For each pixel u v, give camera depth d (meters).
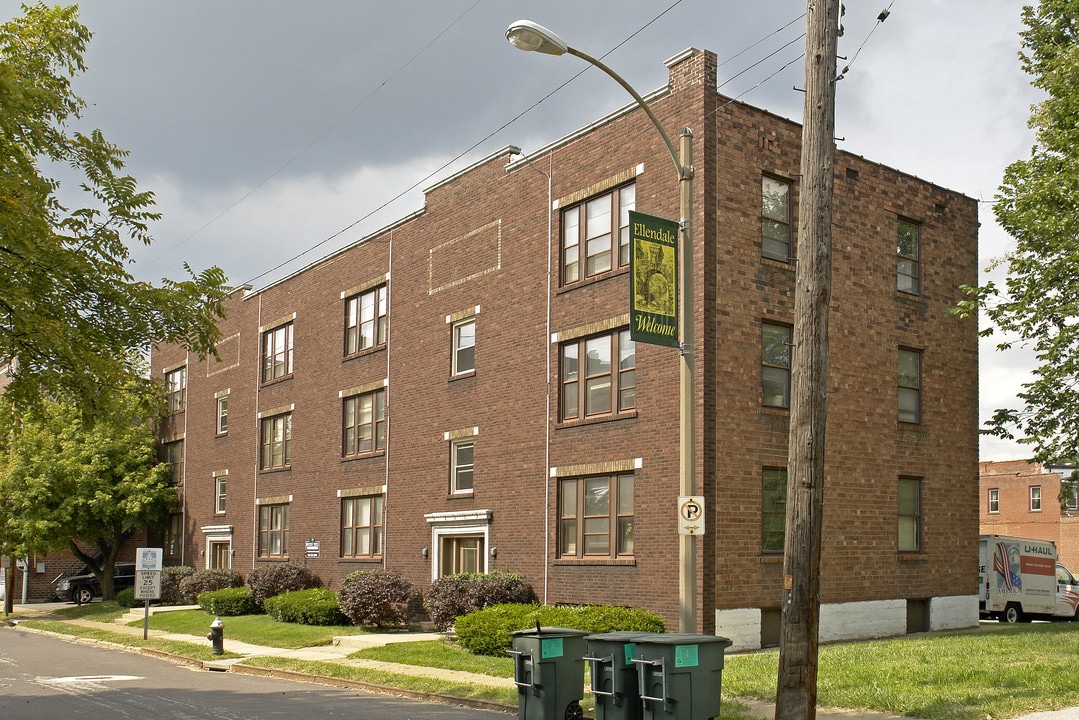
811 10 12.12
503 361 26.12
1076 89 23.75
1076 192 22.94
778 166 22.64
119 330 16.39
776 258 22.44
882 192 25.06
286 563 34.56
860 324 24.05
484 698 15.77
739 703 13.82
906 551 24.58
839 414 23.27
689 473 13.45
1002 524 58.34
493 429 26.25
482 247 27.39
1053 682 13.38
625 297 22.59
